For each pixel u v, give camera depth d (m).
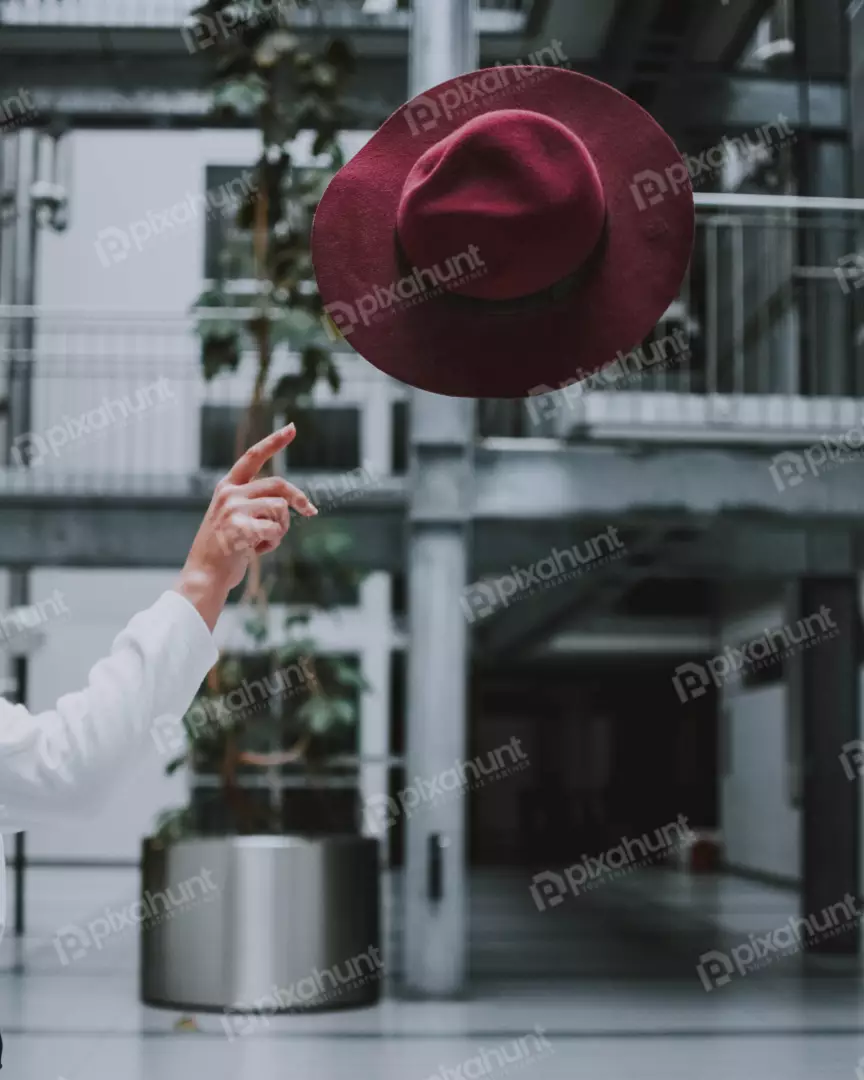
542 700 31.97
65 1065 7.98
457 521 10.51
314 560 10.84
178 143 21.45
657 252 1.74
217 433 19.31
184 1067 7.96
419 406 10.55
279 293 10.81
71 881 20.64
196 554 1.40
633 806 31.31
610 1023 9.47
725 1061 8.25
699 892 20.00
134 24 12.94
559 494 10.53
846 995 10.86
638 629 24.72
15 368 14.76
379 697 22.44
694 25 13.13
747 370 15.58
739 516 10.52
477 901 18.56
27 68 13.16
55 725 1.32
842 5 13.08
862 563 13.37
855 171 12.89
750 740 22.59
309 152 10.60
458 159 1.70
